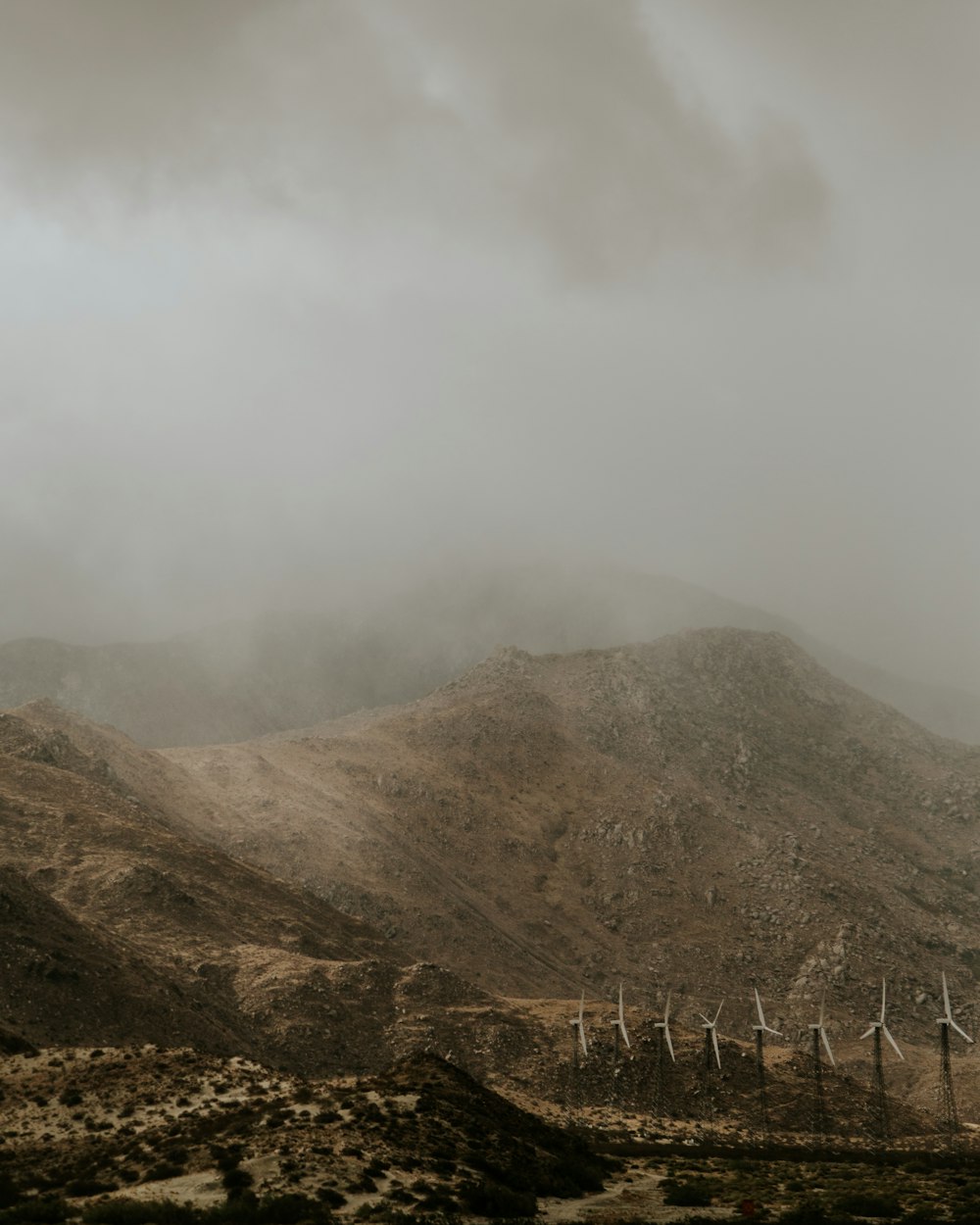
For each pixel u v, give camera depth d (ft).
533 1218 244.83
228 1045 551.18
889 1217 281.54
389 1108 284.00
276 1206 226.17
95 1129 281.33
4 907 528.22
